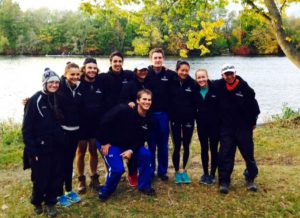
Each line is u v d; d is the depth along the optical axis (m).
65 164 3.82
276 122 7.86
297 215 3.67
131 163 4.13
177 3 7.15
